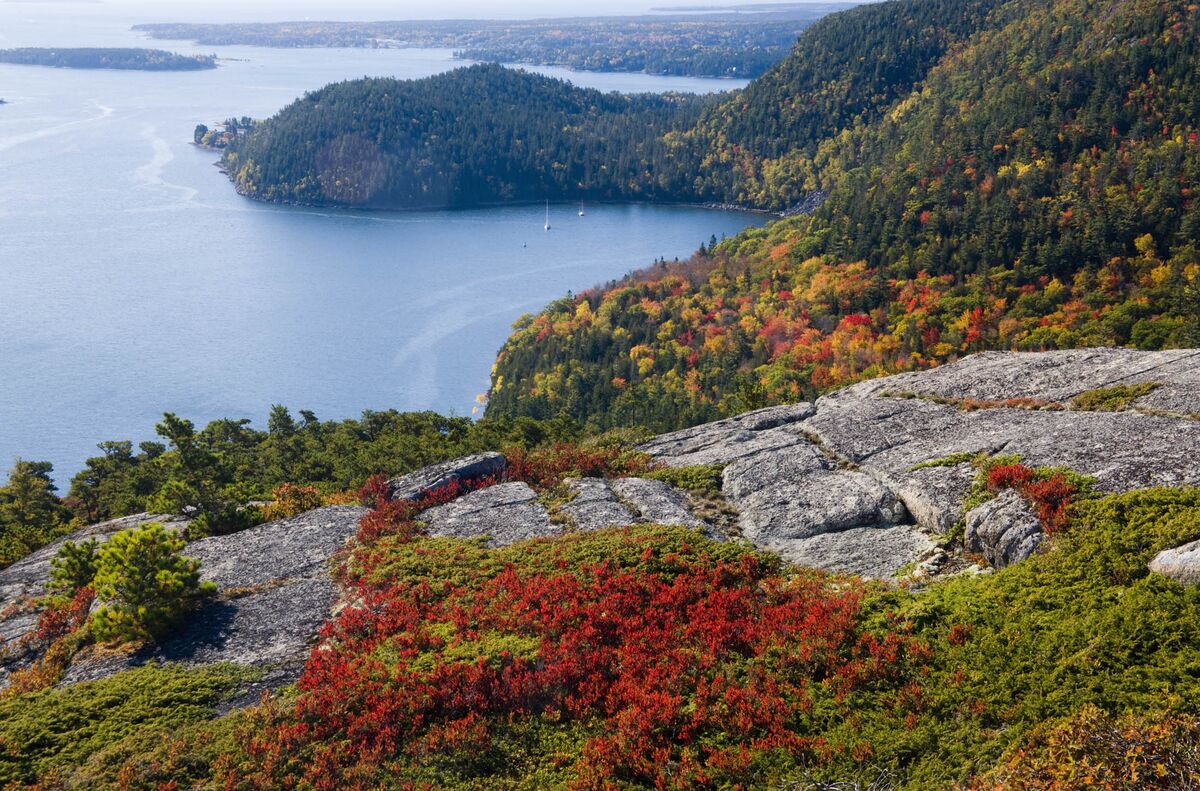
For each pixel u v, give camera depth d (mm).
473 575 23625
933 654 16719
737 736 16000
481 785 15586
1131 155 176750
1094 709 13414
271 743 16922
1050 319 136625
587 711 17125
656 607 20938
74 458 180125
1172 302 121938
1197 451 21812
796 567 22734
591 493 29156
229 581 25469
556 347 185250
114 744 17672
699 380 147625
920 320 147875
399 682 18359
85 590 26438
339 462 59281
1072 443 24609
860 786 14039
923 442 28656
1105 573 17656
